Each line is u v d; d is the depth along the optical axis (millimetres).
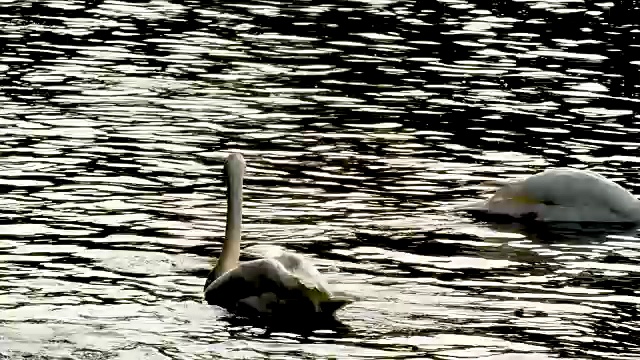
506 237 16266
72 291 13711
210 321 13070
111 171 18125
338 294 13820
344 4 30516
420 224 16594
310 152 19641
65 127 20234
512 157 19734
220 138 20141
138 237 15531
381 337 12859
